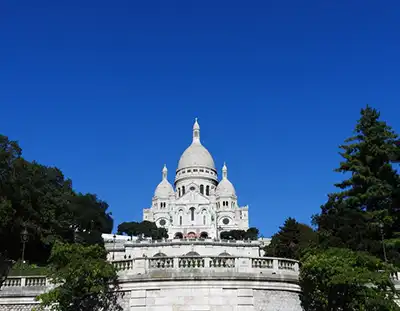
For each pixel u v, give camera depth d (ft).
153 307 105.91
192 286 106.83
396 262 164.96
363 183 203.10
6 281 122.83
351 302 113.09
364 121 213.87
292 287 113.91
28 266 190.70
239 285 107.96
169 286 106.93
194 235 592.60
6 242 225.56
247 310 106.52
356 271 111.55
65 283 111.45
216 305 105.70
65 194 298.56
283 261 117.39
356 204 201.77
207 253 376.07
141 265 110.22
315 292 116.88
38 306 117.80
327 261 111.86
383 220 184.65
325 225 209.87
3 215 204.03
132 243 381.60
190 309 105.09
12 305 119.24
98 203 320.09
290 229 284.41
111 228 340.59
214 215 633.20
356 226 188.85
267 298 110.01
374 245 176.55
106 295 111.24
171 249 376.48
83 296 113.50
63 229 270.87
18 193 224.33
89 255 119.75
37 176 265.13
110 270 108.88
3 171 213.25
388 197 195.21
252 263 112.88
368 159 204.13
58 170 321.32
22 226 226.17
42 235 244.01
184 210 633.61
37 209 250.37
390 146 205.26
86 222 300.40
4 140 229.04
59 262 120.16
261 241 457.27
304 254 130.93
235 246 381.81
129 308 107.45
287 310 111.86
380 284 113.70
